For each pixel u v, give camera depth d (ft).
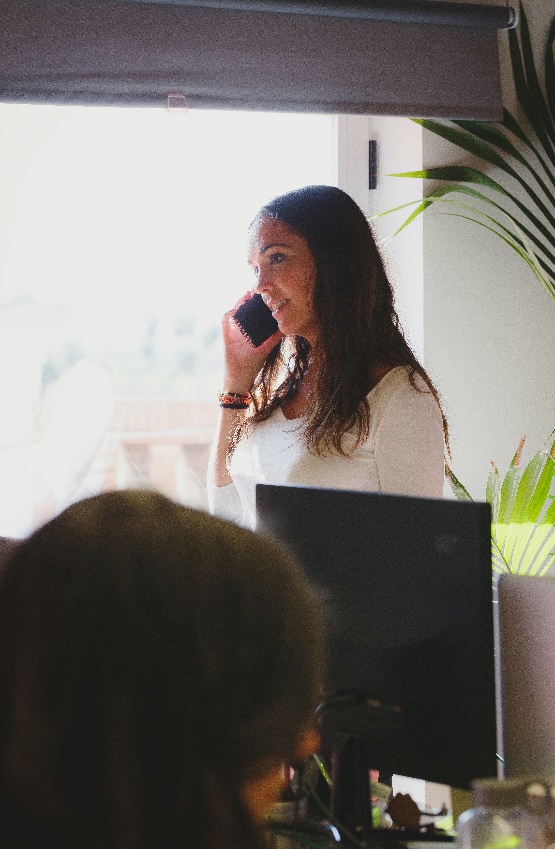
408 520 3.97
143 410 9.34
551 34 9.26
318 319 6.33
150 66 8.17
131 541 1.74
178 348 9.33
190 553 1.76
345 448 6.11
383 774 4.69
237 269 9.35
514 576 4.00
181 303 9.25
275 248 6.41
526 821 3.33
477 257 9.48
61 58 8.00
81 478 9.24
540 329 9.69
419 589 3.96
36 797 1.65
